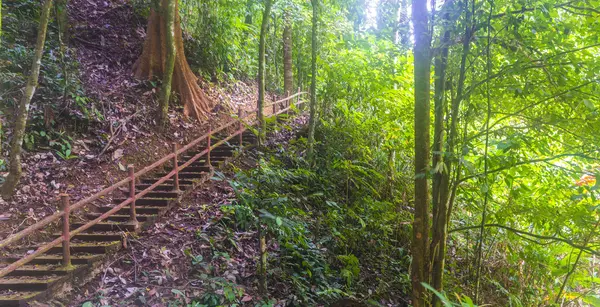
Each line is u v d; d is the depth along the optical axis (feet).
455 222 17.54
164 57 30.04
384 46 20.33
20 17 26.99
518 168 11.66
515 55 10.33
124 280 15.08
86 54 29.81
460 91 10.38
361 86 22.74
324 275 17.48
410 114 19.44
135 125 26.22
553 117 10.28
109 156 23.31
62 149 21.66
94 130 24.12
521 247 17.08
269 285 16.47
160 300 14.40
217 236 18.30
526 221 13.88
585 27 10.65
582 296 13.83
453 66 10.74
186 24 36.60
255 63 46.19
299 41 45.37
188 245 17.47
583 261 14.79
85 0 34.47
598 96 10.05
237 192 14.44
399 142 21.48
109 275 15.46
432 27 10.07
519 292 16.37
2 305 12.47
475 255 16.56
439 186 10.69
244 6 37.60
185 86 30.42
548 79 10.14
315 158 22.98
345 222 19.77
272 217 13.23
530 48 9.91
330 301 16.26
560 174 12.67
